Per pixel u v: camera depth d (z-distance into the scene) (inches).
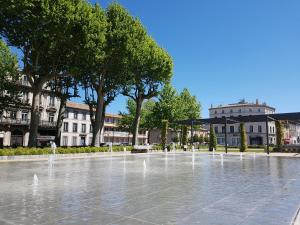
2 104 1469.0
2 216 238.8
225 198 315.3
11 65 1520.7
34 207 271.0
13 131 2111.2
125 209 264.1
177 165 795.4
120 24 1360.7
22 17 1053.8
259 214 246.1
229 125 3954.2
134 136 1780.3
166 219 230.8
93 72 1461.6
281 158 1186.0
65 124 2635.3
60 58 1269.7
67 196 325.1
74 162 926.4
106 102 1705.2
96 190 365.1
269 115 1534.2
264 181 455.5
